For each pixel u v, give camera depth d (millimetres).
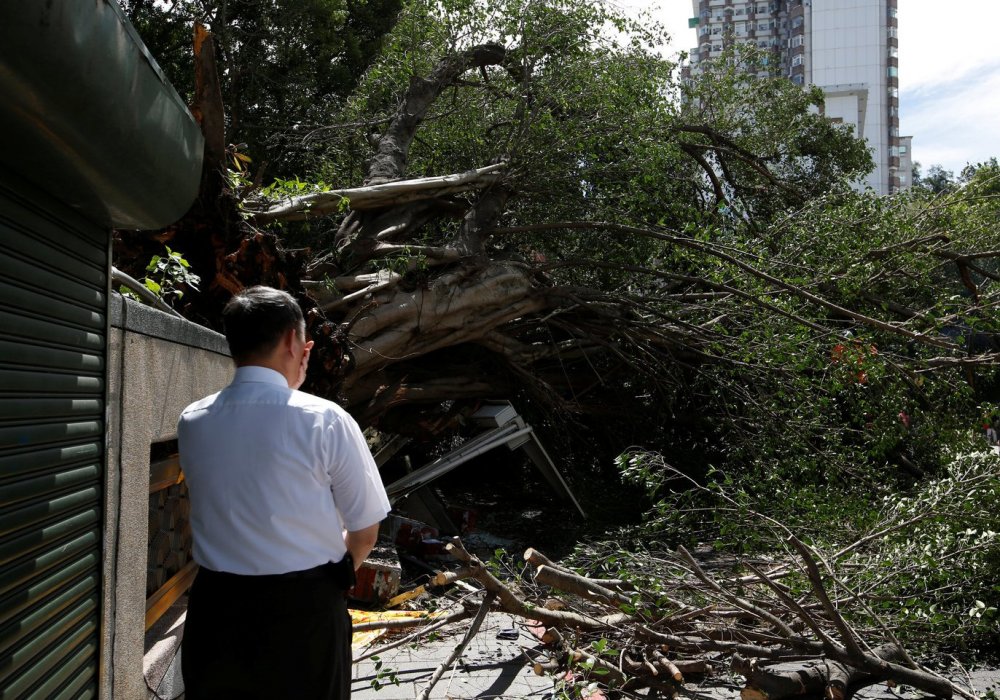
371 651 5000
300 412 2301
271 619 2199
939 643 4973
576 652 4445
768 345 8977
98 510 2635
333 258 8695
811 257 9734
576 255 11008
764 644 4656
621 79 10844
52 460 2232
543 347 10445
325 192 8141
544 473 10359
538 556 5125
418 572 7801
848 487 8477
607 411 11180
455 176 9656
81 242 2496
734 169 14297
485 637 5250
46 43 1513
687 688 4430
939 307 9086
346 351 6934
